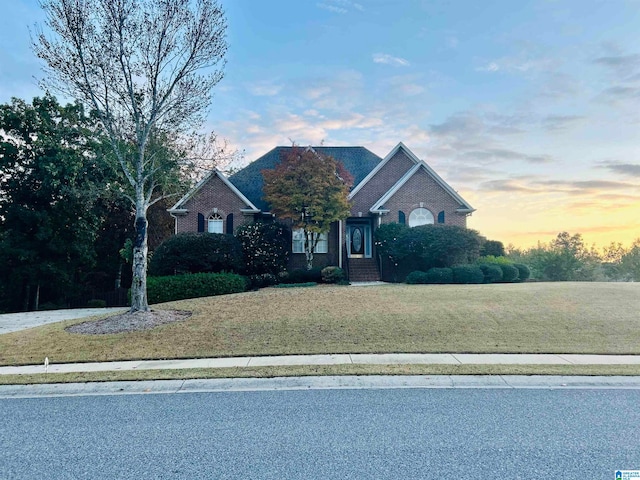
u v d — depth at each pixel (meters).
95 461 4.92
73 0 13.45
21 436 5.72
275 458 4.94
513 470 4.60
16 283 30.20
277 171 24.02
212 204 27.09
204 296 20.20
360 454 5.03
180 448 5.26
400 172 28.94
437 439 5.46
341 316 14.06
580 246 40.78
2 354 10.75
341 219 24.88
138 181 14.76
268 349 10.79
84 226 31.00
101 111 14.85
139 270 14.70
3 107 29.50
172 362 9.81
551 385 8.03
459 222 27.27
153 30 14.20
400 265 24.95
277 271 24.64
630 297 17.05
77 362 9.97
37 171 29.31
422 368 8.87
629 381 8.17
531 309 14.83
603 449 5.13
